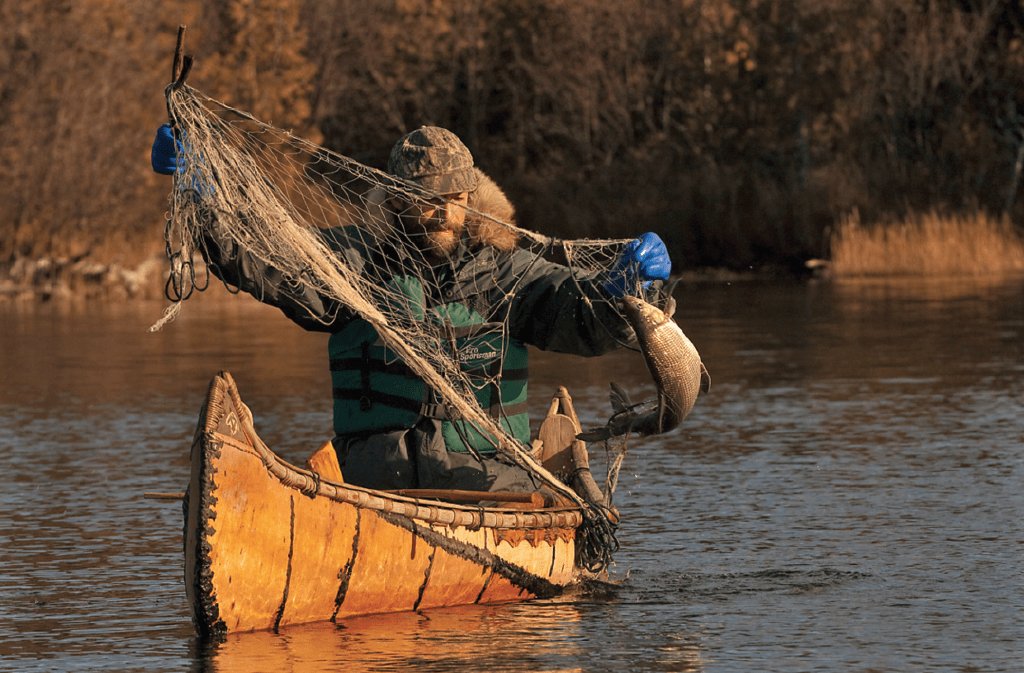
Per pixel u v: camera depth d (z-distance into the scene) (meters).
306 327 12.14
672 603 11.73
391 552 11.07
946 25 88.75
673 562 13.27
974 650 10.12
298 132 77.88
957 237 70.81
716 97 85.00
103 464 19.44
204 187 11.05
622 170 87.56
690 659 9.92
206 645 10.29
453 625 10.96
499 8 95.50
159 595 12.09
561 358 35.19
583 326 12.26
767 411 24.36
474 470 12.19
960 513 15.41
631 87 92.38
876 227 72.62
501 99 99.25
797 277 71.50
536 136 94.44
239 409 10.07
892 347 35.12
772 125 83.00
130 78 66.44
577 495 12.68
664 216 80.00
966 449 19.83
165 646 10.36
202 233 11.10
